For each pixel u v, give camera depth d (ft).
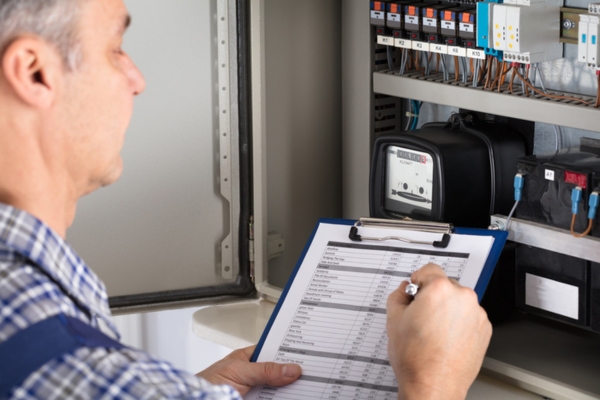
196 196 5.41
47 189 2.15
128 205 5.25
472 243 3.77
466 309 2.96
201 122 5.30
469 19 4.83
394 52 5.79
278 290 5.41
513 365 4.26
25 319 1.80
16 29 2.01
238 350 3.92
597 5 4.25
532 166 4.35
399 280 3.80
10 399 1.73
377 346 3.64
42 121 2.10
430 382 2.82
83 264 2.14
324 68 5.94
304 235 6.07
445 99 5.20
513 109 4.81
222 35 5.19
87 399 1.75
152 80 5.10
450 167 4.83
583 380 4.12
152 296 5.43
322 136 6.04
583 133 4.96
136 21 4.99
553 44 4.74
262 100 5.30
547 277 4.37
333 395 3.57
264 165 5.40
